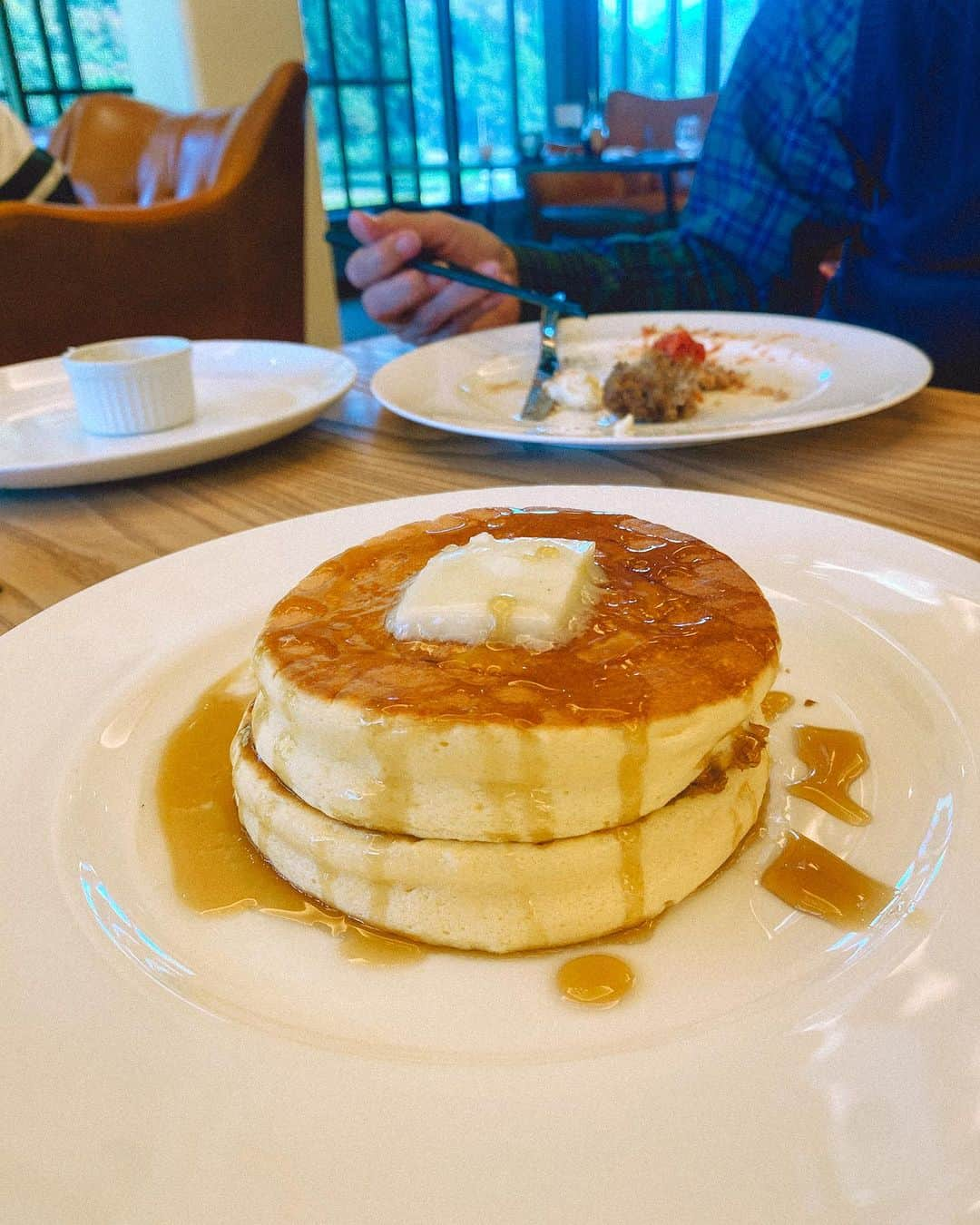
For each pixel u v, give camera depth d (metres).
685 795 0.19
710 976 0.17
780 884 0.19
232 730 0.24
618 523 0.25
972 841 0.18
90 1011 0.15
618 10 2.88
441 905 0.18
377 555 0.24
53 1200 0.11
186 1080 0.13
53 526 0.34
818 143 0.68
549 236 2.23
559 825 0.18
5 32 1.72
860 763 0.21
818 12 0.69
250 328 0.94
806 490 0.33
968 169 0.58
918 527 0.29
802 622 0.26
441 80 2.69
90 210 0.80
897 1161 0.12
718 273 0.71
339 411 0.47
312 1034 0.16
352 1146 0.12
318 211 1.42
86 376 0.42
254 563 0.29
